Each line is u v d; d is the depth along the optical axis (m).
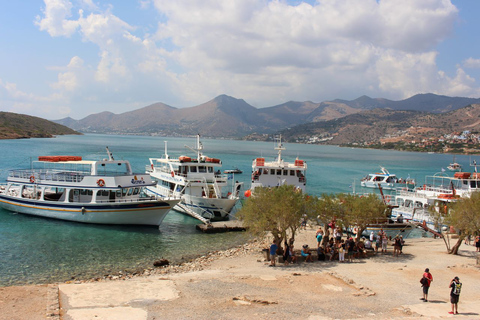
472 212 34.53
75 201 47.81
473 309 21.30
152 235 43.41
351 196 37.41
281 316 19.47
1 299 21.28
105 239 40.81
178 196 55.12
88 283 25.81
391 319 19.00
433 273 29.28
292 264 32.22
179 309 20.45
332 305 21.58
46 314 18.92
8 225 44.59
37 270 30.75
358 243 35.91
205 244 40.62
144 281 26.44
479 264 31.80
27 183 50.16
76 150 197.25
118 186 45.81
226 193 61.97
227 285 25.41
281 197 32.97
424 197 55.75
